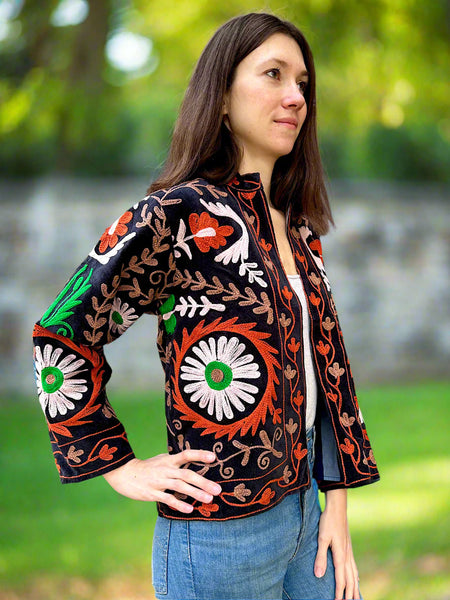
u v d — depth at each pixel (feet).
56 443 4.79
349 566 5.65
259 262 4.90
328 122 29.53
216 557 4.77
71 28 26.76
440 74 26.22
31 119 27.99
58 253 26.61
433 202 30.12
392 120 28.07
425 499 13.74
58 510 14.23
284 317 4.93
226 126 5.38
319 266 5.82
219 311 4.75
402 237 29.32
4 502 14.65
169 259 4.79
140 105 34.30
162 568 4.97
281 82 5.28
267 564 4.92
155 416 21.21
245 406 4.72
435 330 29.17
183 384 4.78
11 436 19.93
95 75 27.17
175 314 4.84
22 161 31.78
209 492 4.69
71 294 4.72
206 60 5.31
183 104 5.37
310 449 5.41
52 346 4.70
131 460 4.83
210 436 4.73
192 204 4.82
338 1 23.97
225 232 4.86
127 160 34.35
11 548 12.09
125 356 26.04
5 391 25.20
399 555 11.18
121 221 4.79
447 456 16.88
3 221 26.30
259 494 4.76
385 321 28.76
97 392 4.80
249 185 5.16
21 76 26.84
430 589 9.88
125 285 4.75
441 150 36.50
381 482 15.07
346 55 25.99
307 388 5.30
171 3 27.94
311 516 5.44
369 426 20.11
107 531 13.01
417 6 24.18
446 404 22.67
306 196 5.96
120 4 27.78
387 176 36.96
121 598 10.34
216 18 27.78
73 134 28.96
